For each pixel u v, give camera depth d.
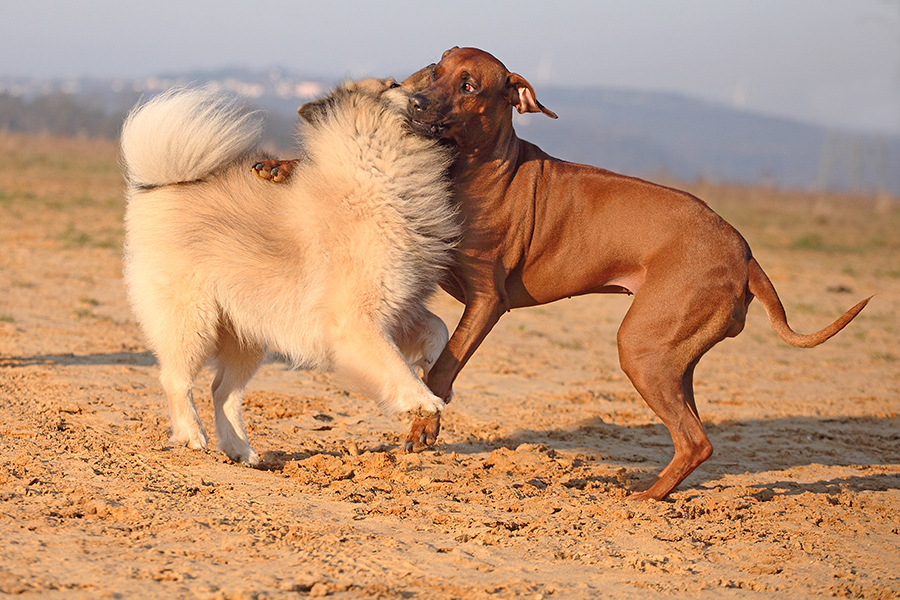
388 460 9.31
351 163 8.41
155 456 8.91
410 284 8.44
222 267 8.59
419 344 9.05
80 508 7.22
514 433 11.62
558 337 19.95
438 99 8.37
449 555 6.69
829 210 55.09
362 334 8.25
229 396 9.32
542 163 8.99
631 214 8.73
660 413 8.55
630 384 15.55
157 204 8.80
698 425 8.56
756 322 23.17
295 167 8.73
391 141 8.44
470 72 8.52
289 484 8.38
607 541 7.37
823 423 13.26
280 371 14.36
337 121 8.55
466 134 8.63
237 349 9.29
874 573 7.03
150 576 5.81
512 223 8.80
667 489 8.62
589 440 11.55
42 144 68.12
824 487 9.82
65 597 5.41
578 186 8.89
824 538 7.89
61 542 6.38
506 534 7.31
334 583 5.89
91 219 32.84
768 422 13.20
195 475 8.46
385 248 8.32
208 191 8.77
